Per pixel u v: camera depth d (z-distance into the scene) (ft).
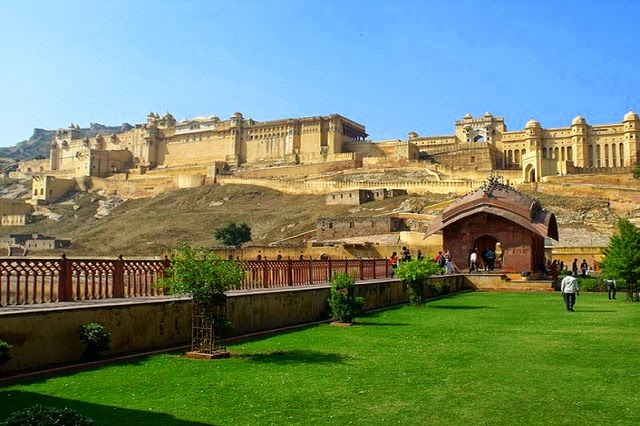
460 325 59.21
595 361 39.40
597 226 210.59
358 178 376.68
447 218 124.88
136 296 51.24
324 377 35.24
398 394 31.22
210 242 282.77
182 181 438.81
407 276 81.61
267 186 387.75
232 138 501.97
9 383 32.83
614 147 398.42
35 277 43.14
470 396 30.76
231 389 32.30
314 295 64.08
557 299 90.63
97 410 27.94
